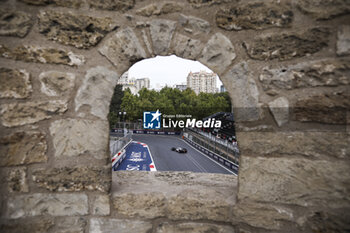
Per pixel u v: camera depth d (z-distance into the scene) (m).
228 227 1.31
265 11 1.22
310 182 1.19
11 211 1.31
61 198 1.34
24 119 1.28
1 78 1.25
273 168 1.24
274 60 1.22
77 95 1.32
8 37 1.25
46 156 1.31
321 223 1.18
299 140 1.20
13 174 1.29
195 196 1.35
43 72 1.29
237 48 1.27
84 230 1.35
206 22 1.29
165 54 1.34
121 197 1.34
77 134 1.32
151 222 1.35
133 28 1.31
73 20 1.29
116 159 11.98
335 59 1.14
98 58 1.32
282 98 1.22
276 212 1.24
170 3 1.29
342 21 1.12
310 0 1.16
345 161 1.14
